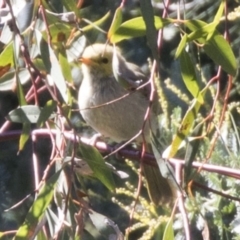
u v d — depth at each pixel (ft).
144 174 26.30
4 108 38.22
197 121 23.70
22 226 17.84
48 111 16.96
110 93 28.60
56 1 22.36
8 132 22.04
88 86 28.91
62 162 17.75
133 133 28.96
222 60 18.04
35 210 17.76
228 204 24.23
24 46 16.17
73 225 18.26
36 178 18.89
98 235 18.70
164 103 24.79
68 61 20.12
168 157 18.93
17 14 17.57
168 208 24.72
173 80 33.09
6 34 18.38
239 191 24.17
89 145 18.78
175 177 18.12
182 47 17.75
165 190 26.27
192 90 18.75
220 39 17.97
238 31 32.73
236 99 31.24
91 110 28.89
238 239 23.66
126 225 34.94
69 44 19.71
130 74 27.17
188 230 16.49
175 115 25.70
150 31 15.20
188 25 17.93
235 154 23.67
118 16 17.46
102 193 35.76
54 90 17.31
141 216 21.39
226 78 33.47
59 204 18.38
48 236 19.65
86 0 35.22
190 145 18.66
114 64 17.63
